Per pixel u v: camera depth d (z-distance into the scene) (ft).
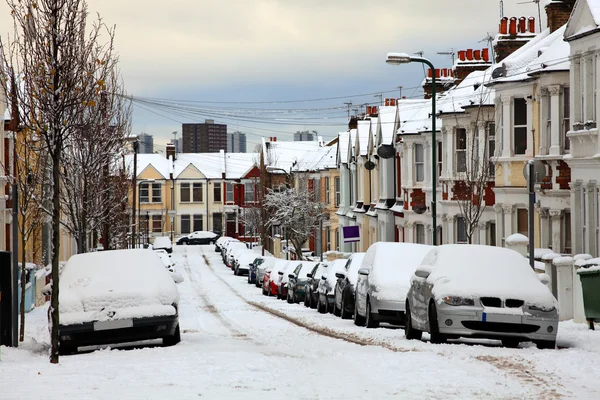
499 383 48.19
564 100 122.72
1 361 66.18
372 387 47.11
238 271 318.86
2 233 158.81
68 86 69.36
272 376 51.70
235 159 519.60
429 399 43.29
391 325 110.52
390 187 217.36
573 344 72.13
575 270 94.58
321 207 328.70
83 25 84.43
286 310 152.56
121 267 79.97
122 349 77.61
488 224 151.64
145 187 499.10
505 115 138.10
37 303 172.65
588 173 110.42
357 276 118.01
